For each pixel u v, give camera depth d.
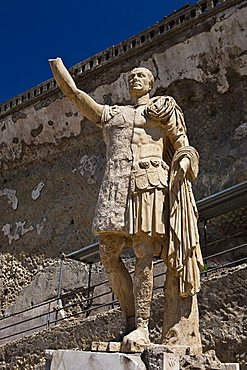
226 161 11.51
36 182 16.11
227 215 10.79
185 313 4.12
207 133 12.22
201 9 12.27
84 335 8.51
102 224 4.34
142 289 4.20
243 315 6.48
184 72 12.58
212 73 12.17
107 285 12.30
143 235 4.25
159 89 13.12
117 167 4.46
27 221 15.80
